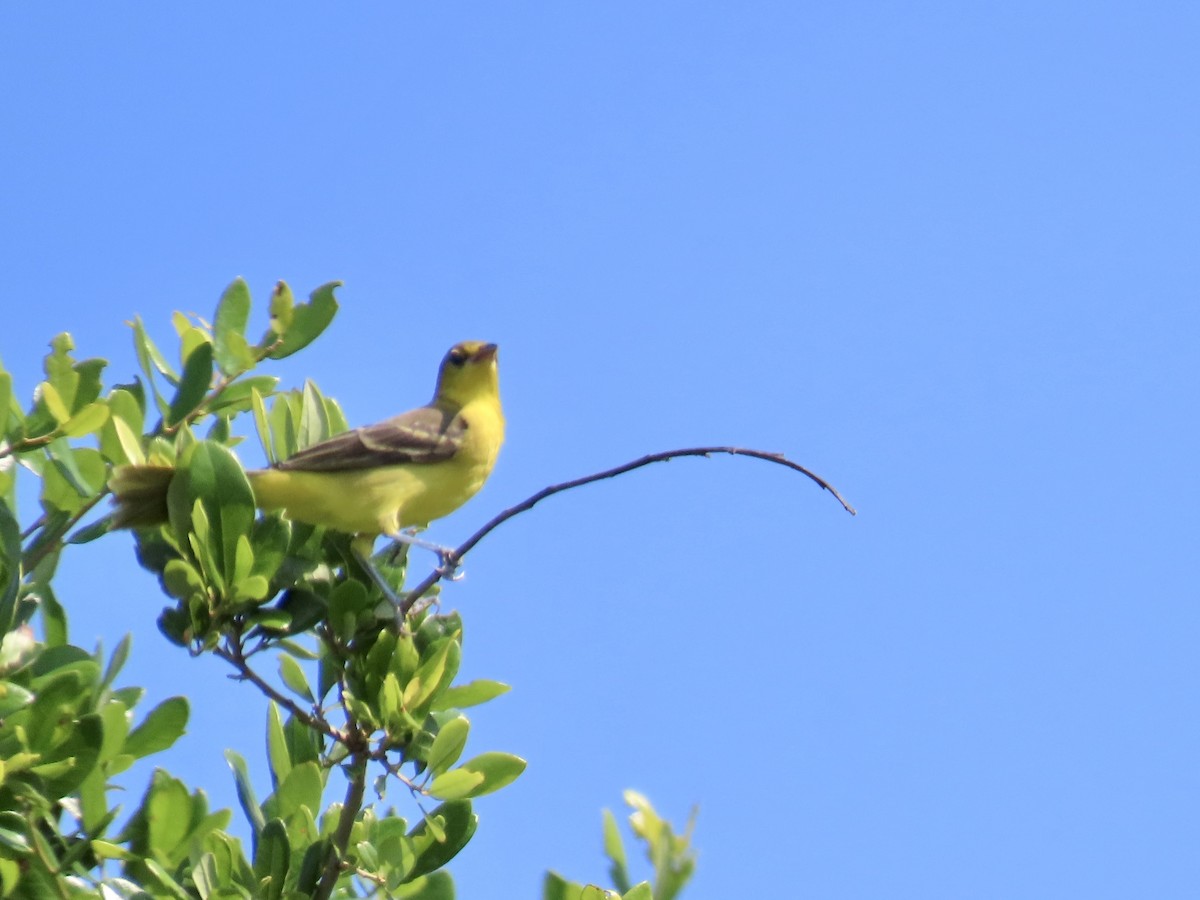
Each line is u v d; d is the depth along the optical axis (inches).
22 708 372.8
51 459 418.3
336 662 444.5
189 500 418.6
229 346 474.6
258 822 424.5
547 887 359.3
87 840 377.7
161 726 397.1
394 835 434.6
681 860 272.4
